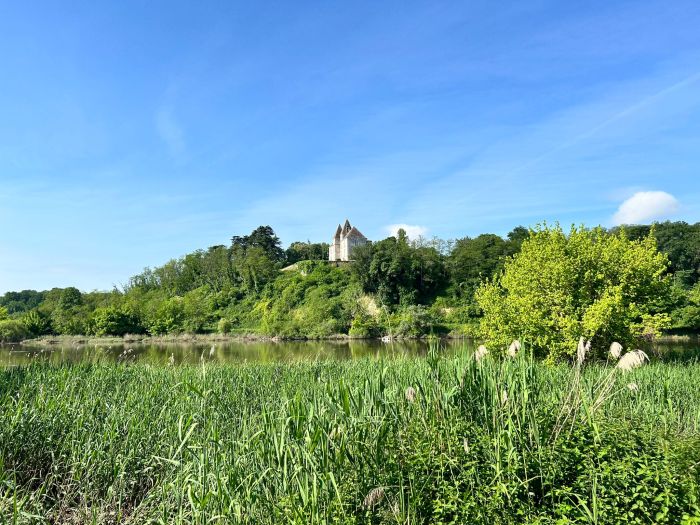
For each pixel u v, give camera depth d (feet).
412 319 174.19
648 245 66.95
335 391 20.67
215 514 15.58
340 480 16.47
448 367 22.44
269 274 323.57
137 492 23.04
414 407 20.85
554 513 14.89
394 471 17.06
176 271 395.14
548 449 16.81
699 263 215.31
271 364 54.13
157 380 39.40
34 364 45.06
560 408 20.15
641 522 13.71
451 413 19.76
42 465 24.39
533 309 63.41
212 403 27.96
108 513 20.94
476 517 14.44
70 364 48.37
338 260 330.34
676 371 45.39
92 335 211.82
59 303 273.75
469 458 17.15
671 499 14.03
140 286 387.34
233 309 293.43
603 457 16.60
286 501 15.39
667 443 17.48
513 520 14.44
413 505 15.25
